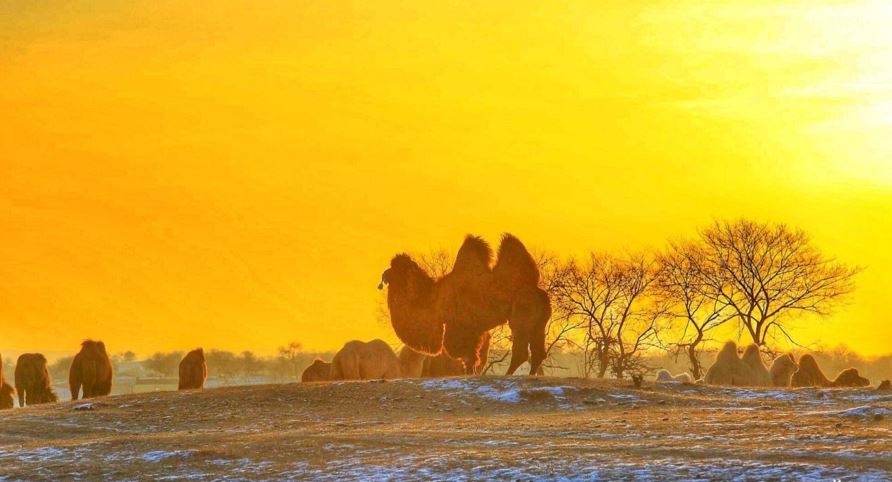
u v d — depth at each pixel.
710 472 24.11
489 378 39.75
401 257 46.41
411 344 45.84
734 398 38.00
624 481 23.80
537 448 27.75
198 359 51.88
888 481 22.83
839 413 32.62
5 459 28.56
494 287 44.22
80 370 49.91
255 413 35.69
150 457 28.00
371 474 25.48
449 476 24.91
